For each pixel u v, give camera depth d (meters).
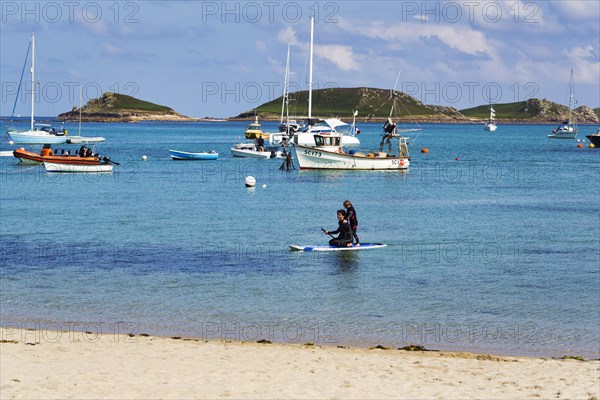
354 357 19.33
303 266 34.03
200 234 44.31
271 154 118.94
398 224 49.66
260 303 27.02
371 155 93.44
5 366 17.34
